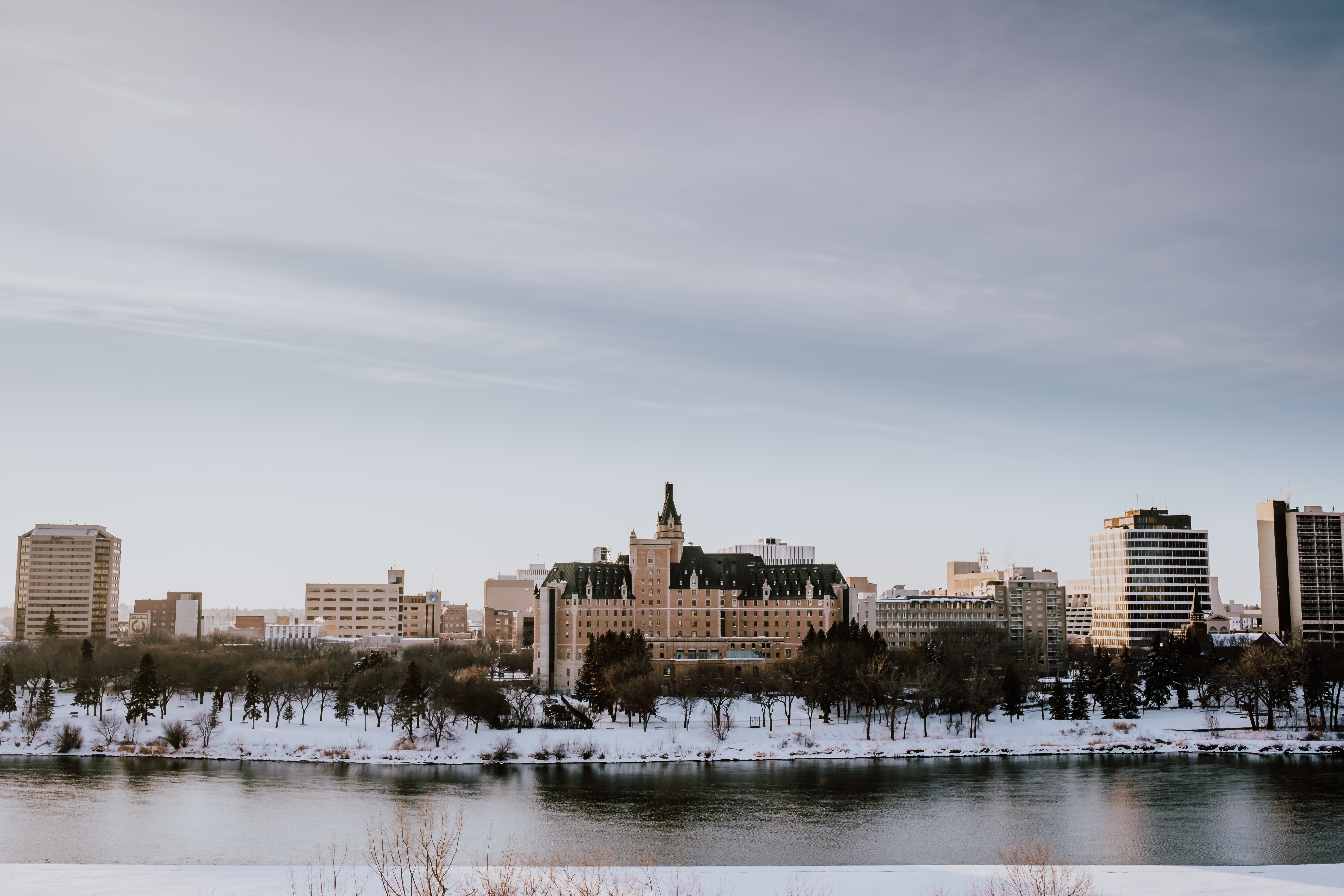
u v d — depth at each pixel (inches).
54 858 5536.4
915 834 6058.1
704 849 5689.0
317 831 6161.4
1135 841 5890.8
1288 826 6250.0
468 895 3912.4
